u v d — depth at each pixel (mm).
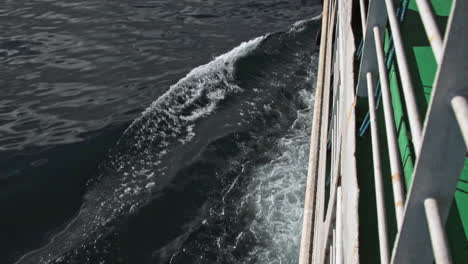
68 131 12352
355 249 2479
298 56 15789
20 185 10570
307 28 17969
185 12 20516
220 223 9031
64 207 9961
